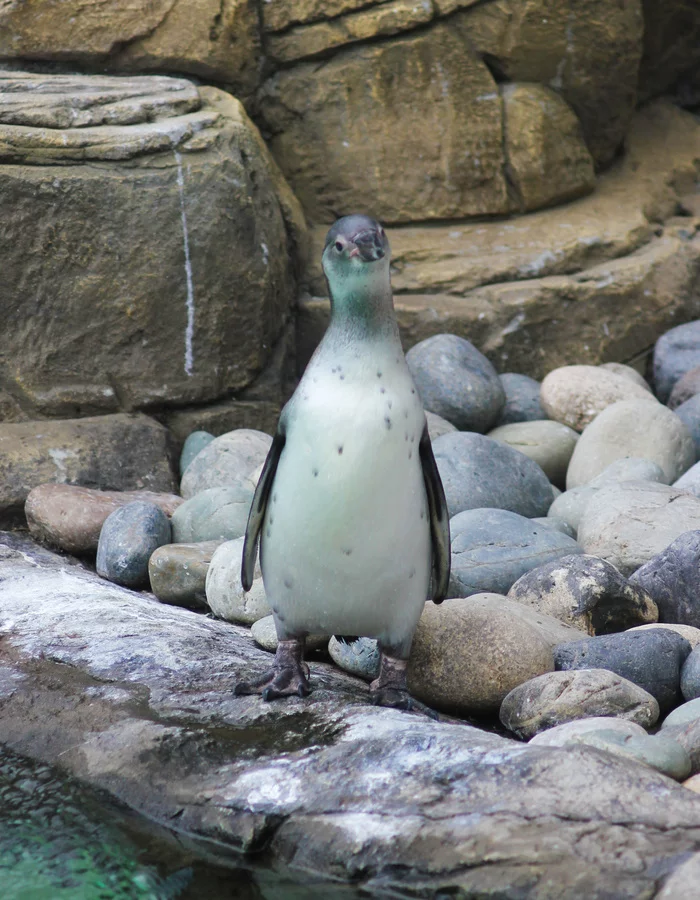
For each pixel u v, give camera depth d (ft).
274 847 18.11
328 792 18.29
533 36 51.19
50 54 45.03
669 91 62.39
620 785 16.43
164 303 41.60
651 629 24.98
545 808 16.33
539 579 28.12
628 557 30.76
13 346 40.50
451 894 15.90
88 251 40.40
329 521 20.35
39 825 19.47
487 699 23.90
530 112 52.19
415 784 17.71
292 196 50.14
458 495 35.88
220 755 20.13
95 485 39.32
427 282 49.37
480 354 46.21
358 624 21.77
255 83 49.55
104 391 41.65
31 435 39.86
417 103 50.34
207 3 46.42
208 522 34.53
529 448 41.68
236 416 43.96
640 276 50.67
